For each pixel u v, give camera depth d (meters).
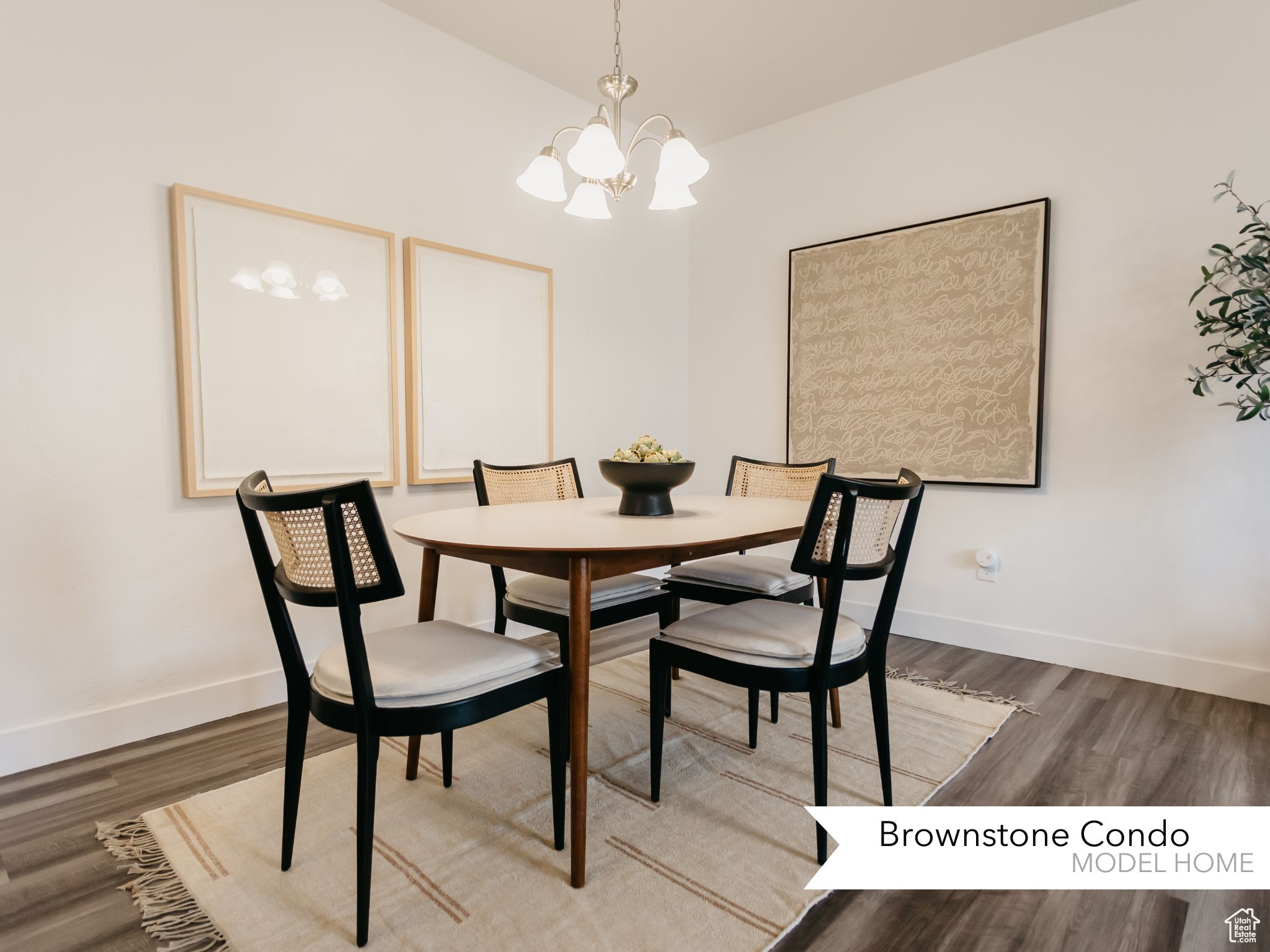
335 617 2.45
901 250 3.03
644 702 2.30
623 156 1.82
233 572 2.18
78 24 1.85
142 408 1.99
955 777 1.76
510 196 2.96
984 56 2.80
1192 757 1.87
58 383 1.84
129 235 1.95
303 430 2.31
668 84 3.09
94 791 1.69
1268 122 2.22
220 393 2.12
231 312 2.13
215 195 2.07
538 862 1.41
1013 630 2.79
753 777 1.77
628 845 1.47
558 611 1.91
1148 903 1.29
